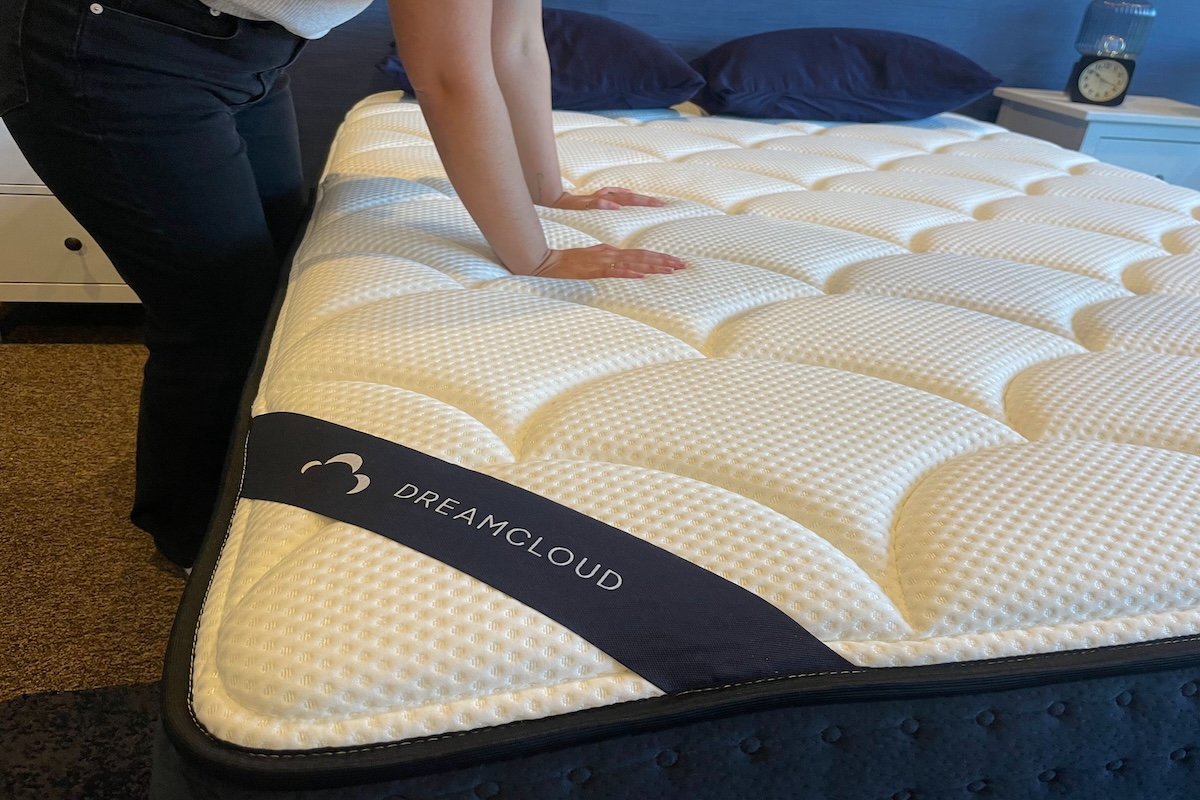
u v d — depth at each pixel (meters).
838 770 0.56
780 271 1.12
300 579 0.54
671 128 2.00
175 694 0.51
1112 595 0.59
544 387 0.76
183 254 1.09
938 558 0.60
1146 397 0.82
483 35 0.85
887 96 2.30
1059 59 2.83
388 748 0.49
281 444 0.69
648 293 0.97
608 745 0.52
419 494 0.61
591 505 0.62
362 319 0.85
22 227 1.90
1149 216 1.46
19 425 1.73
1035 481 0.67
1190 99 2.98
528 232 0.99
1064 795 0.61
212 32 0.99
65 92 0.94
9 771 1.04
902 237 1.32
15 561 1.38
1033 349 0.92
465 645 0.51
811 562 0.58
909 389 0.80
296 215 1.54
